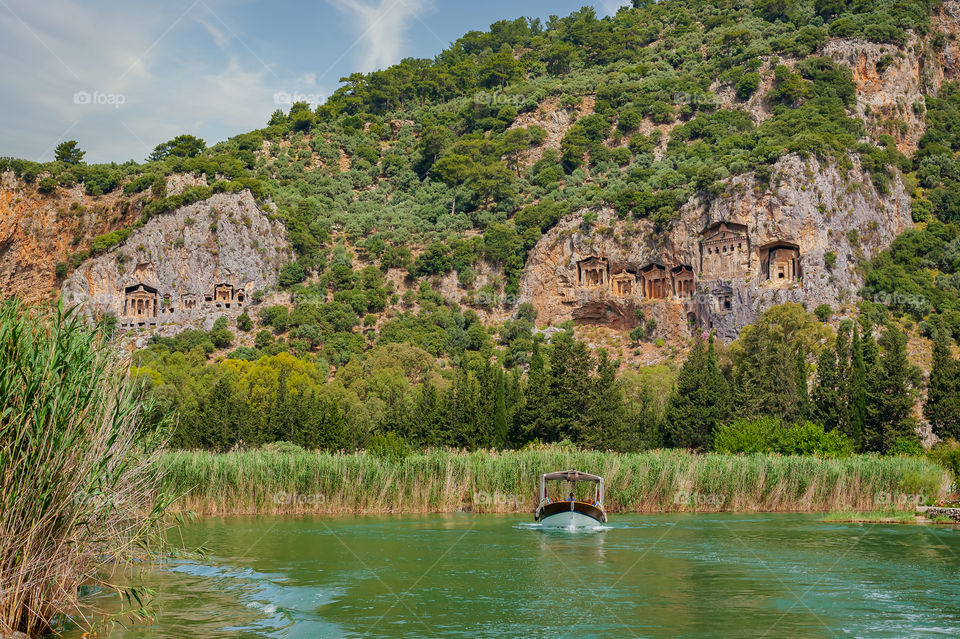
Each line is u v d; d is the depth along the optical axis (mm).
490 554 37312
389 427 82500
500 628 24422
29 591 19516
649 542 41344
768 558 36188
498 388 88875
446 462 55688
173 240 179000
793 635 23656
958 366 82125
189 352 155875
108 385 21812
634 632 24016
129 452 22844
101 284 174500
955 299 143000
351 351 159750
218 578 31156
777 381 90000
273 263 182250
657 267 163500
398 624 24672
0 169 188750
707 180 156875
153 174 196125
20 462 19094
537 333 169125
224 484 52406
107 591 27906
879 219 154375
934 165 175125
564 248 174875
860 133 174250
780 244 146750
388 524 48531
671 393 92938
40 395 19734
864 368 88188
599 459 56781
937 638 23469
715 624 24969
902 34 195125
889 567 34250
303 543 40312
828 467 57875
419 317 170375
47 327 21016
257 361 137625
